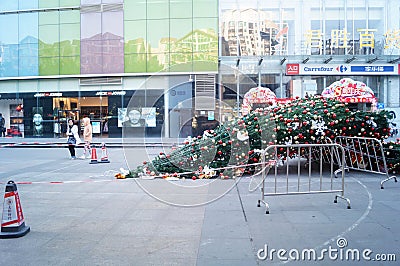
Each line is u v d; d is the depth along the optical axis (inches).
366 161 375.2
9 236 186.5
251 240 179.6
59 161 560.4
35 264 153.9
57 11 990.4
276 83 903.1
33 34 1002.7
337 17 903.1
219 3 910.4
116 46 962.1
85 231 197.5
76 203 262.4
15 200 193.3
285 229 195.8
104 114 975.0
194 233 191.5
